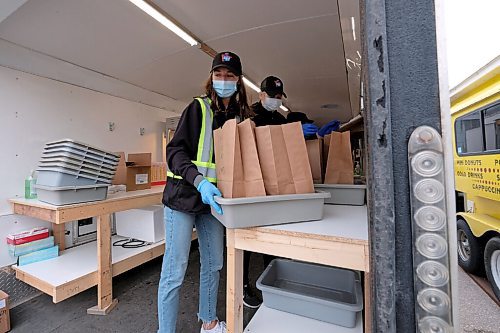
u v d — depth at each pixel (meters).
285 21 2.10
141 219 2.61
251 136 0.94
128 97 3.24
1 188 2.09
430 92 0.37
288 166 0.97
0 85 2.09
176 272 1.33
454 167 0.37
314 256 0.81
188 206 1.29
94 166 1.88
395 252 0.39
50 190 1.73
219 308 1.91
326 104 5.10
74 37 2.09
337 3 1.87
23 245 2.06
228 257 0.94
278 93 1.84
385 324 0.39
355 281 1.38
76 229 2.55
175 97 3.82
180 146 1.27
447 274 0.37
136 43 2.27
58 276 1.83
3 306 1.68
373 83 0.39
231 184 0.92
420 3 0.37
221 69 1.37
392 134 0.38
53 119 2.45
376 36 0.38
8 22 1.82
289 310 1.25
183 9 1.89
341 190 1.40
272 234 0.86
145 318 1.83
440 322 0.37
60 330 1.70
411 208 0.38
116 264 2.06
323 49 2.62
